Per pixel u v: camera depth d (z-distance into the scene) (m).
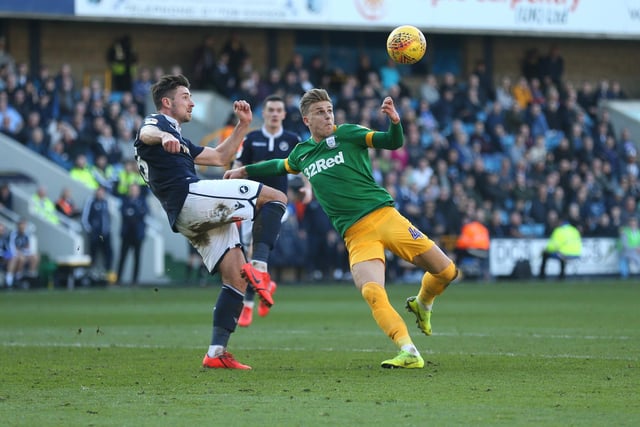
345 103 74.62
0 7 72.00
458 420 15.23
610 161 81.50
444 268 22.41
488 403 16.77
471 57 90.50
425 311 23.47
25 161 64.94
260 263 23.12
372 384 19.05
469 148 76.31
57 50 79.50
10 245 59.19
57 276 60.59
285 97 73.88
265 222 23.47
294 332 31.69
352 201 21.97
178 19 75.00
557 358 23.41
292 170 22.92
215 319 22.06
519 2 83.19
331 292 55.66
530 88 85.44
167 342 28.58
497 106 79.00
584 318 36.50
